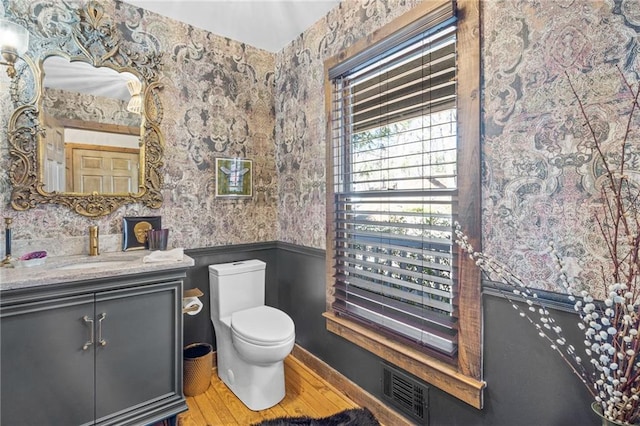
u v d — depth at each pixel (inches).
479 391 52.1
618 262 38.1
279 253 104.3
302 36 91.6
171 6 80.0
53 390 54.2
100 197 75.1
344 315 79.4
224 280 86.4
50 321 53.9
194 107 89.0
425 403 60.8
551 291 44.4
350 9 75.4
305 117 91.4
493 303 50.9
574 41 41.7
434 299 60.5
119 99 77.8
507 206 48.8
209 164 92.0
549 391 44.9
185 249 88.0
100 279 57.9
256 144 101.0
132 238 78.8
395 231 68.0
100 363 58.5
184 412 70.8
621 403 34.7
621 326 36.8
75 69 72.4
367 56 69.3
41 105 68.2
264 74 102.3
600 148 39.9
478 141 51.8
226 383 83.0
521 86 46.8
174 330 66.8
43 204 68.9
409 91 64.4
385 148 69.8
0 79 64.3
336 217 81.1
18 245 65.9
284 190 101.5
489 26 50.4
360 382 75.2
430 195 60.2
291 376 87.3
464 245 49.8
